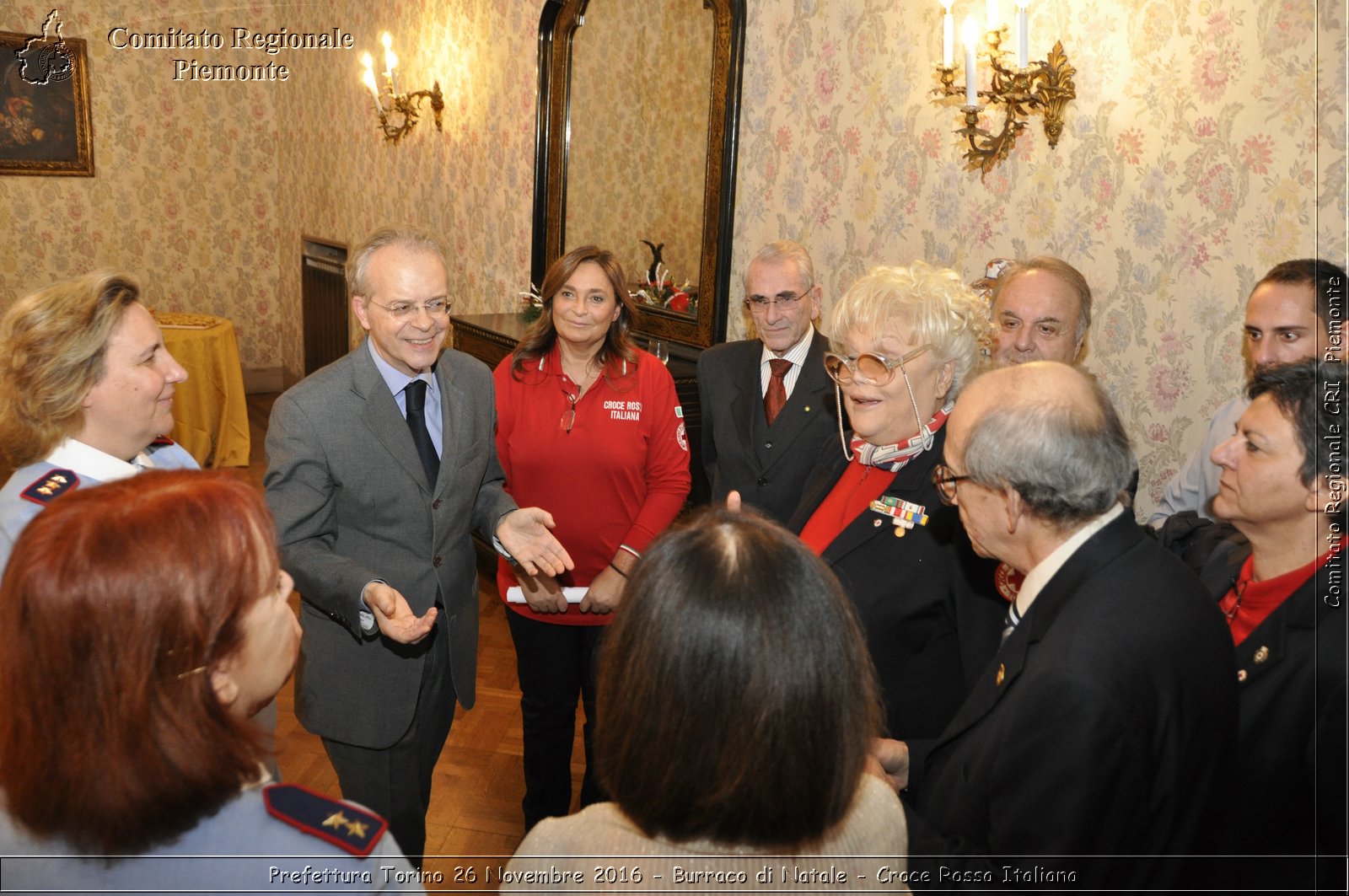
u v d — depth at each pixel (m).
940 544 1.51
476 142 5.20
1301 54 2.11
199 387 5.86
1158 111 2.38
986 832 1.10
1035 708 1.04
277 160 7.82
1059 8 2.56
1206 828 1.06
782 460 2.48
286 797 0.85
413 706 1.93
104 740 0.76
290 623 0.93
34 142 6.94
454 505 1.96
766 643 0.82
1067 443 1.10
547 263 4.68
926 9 2.87
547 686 2.44
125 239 7.39
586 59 4.26
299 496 1.81
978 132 2.68
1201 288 2.34
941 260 2.92
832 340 1.65
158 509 0.83
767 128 3.45
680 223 3.85
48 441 1.48
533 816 2.53
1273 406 1.27
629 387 2.45
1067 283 2.13
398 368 1.93
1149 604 1.07
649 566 0.88
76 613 0.77
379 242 1.84
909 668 1.55
